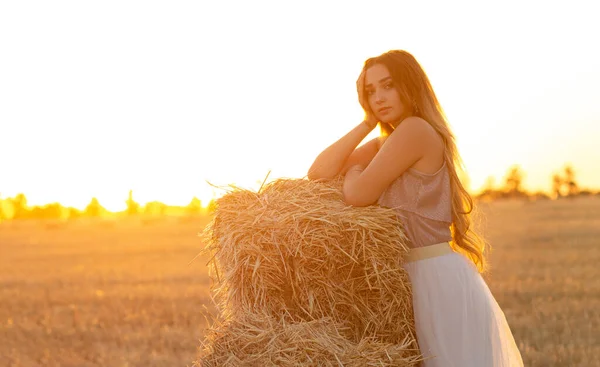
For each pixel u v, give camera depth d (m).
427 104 4.12
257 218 3.89
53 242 43.94
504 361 3.96
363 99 4.23
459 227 4.15
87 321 12.16
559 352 8.85
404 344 3.96
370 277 3.90
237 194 4.12
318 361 3.68
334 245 3.88
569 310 12.03
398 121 4.20
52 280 19.91
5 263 27.89
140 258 27.92
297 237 3.87
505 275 16.98
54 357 9.40
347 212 3.92
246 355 3.74
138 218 82.00
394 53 4.14
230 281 3.99
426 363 3.95
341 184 4.22
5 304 14.86
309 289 3.90
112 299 14.69
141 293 15.38
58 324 12.00
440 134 4.10
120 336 10.46
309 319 3.89
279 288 3.90
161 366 8.55
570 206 60.56
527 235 31.36
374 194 3.96
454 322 3.91
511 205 62.94
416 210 3.96
